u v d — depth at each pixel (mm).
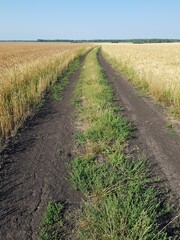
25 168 5984
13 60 25344
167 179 5422
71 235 4020
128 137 7641
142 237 3658
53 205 4680
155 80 13516
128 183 5133
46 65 20047
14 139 7594
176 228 4082
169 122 9070
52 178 5566
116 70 23844
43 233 4059
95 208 4348
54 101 12117
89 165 5918
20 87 12391
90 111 9914
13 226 4227
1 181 5461
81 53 49438
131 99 12469
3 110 8836
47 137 7816
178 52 42812
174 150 6824
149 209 4246
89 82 15695
